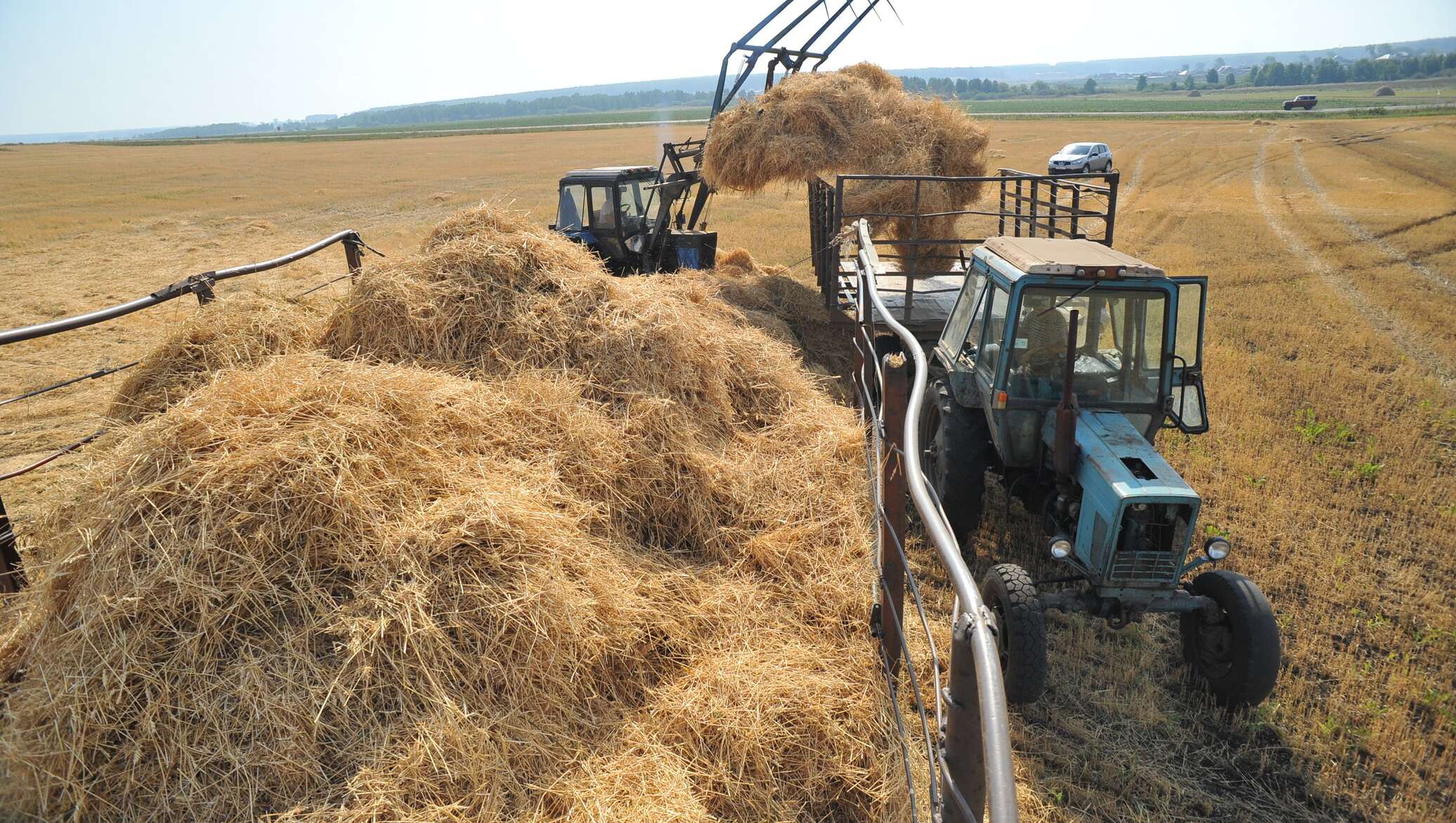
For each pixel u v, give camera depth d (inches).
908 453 108.4
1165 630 194.9
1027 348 194.2
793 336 354.9
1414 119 2522.1
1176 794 146.2
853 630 159.5
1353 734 159.2
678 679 142.1
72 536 122.1
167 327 211.9
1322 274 598.9
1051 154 1551.4
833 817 127.4
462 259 208.8
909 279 311.1
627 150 2119.8
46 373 353.7
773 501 189.8
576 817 112.5
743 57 453.4
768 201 994.1
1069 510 181.0
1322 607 197.3
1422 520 242.4
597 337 199.2
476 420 165.2
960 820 81.6
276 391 147.1
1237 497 252.4
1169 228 797.2
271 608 118.7
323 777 108.0
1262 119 2765.7
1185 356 199.6
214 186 1453.0
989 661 63.7
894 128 371.6
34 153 3011.8
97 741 106.0
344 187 1369.3
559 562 139.1
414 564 126.0
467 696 119.3
